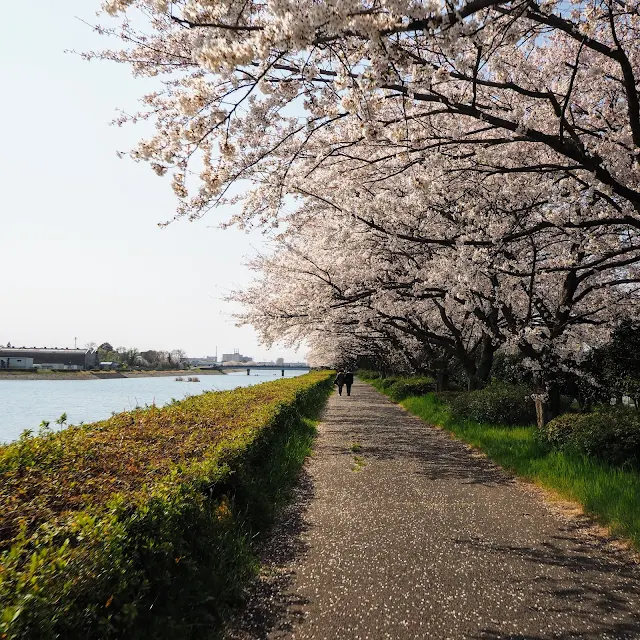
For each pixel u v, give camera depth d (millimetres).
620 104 7141
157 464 4328
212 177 5031
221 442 5324
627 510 4852
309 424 12586
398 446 9867
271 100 5035
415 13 3172
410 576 3793
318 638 2961
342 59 4121
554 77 7590
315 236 11883
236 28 3461
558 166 5438
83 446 4891
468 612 3248
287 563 4062
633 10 5402
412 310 13969
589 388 11297
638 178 6191
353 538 4637
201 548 3527
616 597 3453
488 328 11016
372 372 57000
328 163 7691
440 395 16469
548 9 4602
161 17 4895
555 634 2986
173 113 5738
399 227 9438
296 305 13211
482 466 7930
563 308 8859
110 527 2633
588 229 7551
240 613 3268
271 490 5828
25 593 1990
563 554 4234
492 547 4391
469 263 8141
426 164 6258
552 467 6816
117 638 2391
